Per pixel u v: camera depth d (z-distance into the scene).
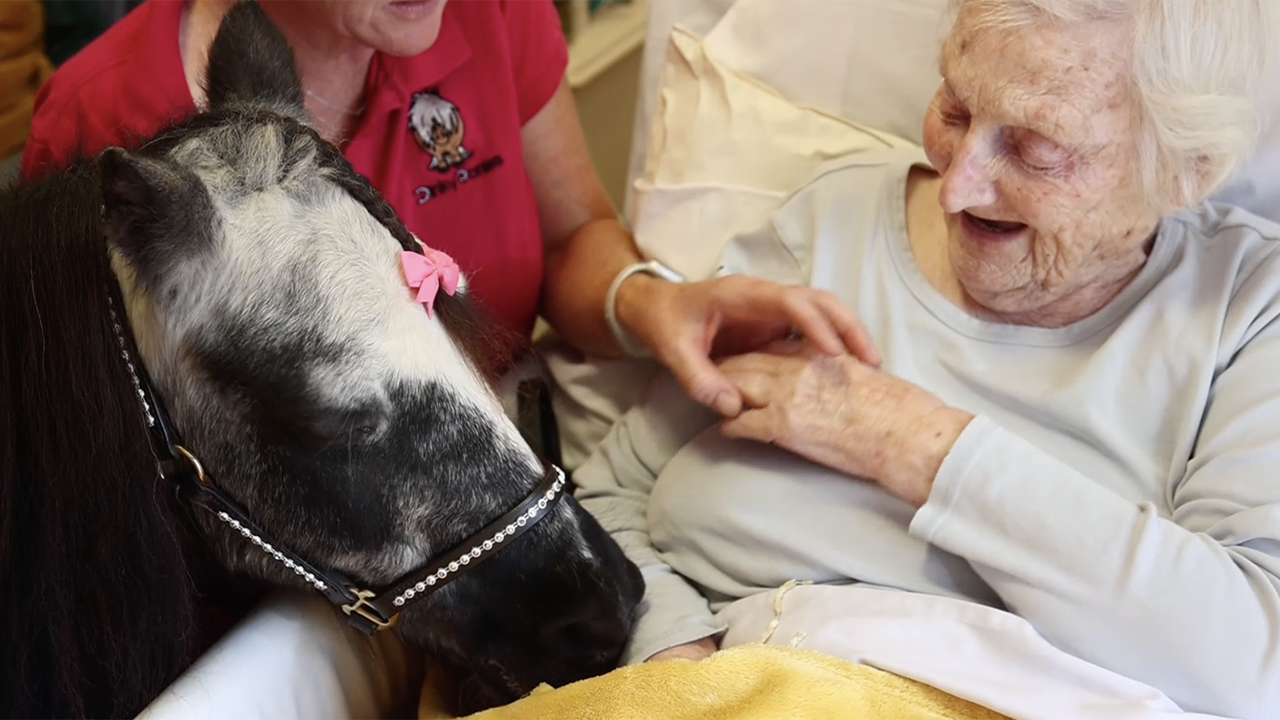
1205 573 0.83
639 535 1.14
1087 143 0.88
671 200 1.36
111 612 0.83
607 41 2.65
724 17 1.47
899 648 0.87
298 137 0.84
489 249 1.33
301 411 0.77
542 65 1.37
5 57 1.74
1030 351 1.04
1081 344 1.03
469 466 0.85
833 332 1.01
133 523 0.81
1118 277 1.01
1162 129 0.86
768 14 1.42
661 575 1.08
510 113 1.30
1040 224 0.93
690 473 1.10
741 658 0.84
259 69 0.93
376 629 0.92
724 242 1.30
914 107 1.35
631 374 1.36
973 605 0.89
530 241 1.37
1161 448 0.98
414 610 0.90
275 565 0.88
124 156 0.72
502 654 0.93
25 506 0.81
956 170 0.93
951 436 0.93
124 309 0.81
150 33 1.07
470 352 0.87
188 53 1.11
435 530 0.85
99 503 0.80
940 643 0.88
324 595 0.90
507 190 1.32
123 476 0.80
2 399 0.80
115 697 0.84
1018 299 1.01
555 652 0.93
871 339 1.11
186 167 0.79
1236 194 1.14
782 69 1.42
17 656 0.83
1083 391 0.98
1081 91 0.86
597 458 1.26
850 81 1.38
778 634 0.95
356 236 0.81
